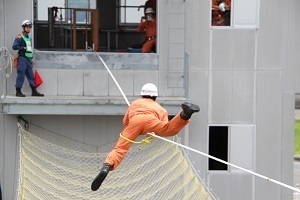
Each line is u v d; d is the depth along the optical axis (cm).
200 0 2744
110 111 2617
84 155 2681
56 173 2550
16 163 2692
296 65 2773
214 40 2761
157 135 1812
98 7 3381
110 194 2489
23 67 2598
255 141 2786
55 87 2728
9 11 2688
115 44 3416
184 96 2752
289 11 2759
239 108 2775
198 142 2775
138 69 2758
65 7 3262
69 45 3309
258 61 2769
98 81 2745
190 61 2756
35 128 2714
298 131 6003
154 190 2519
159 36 2753
